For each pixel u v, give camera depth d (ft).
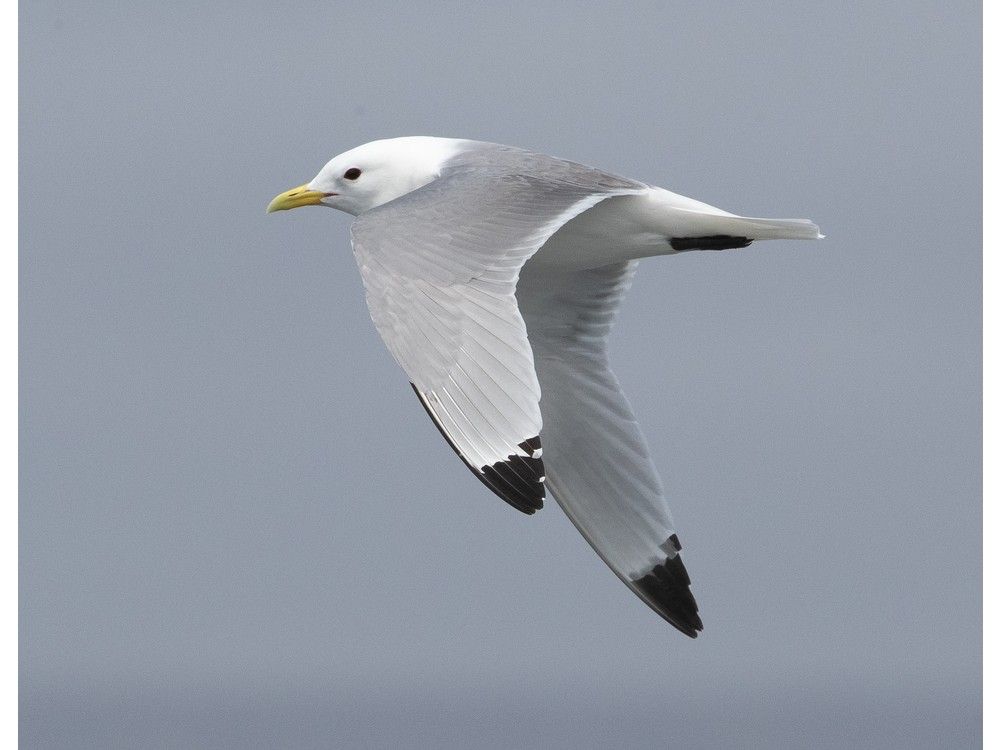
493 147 35.63
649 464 37.24
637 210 33.94
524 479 25.73
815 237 33.53
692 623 36.99
